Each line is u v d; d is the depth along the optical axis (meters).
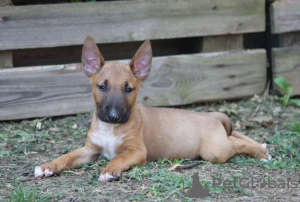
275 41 9.76
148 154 6.36
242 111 8.82
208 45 9.02
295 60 9.42
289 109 9.09
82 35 8.15
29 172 5.85
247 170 6.01
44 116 8.09
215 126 6.57
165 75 8.68
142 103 8.60
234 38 9.16
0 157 6.46
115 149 6.13
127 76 5.87
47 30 7.94
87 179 5.57
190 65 8.81
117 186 5.29
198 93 8.96
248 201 4.93
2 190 5.21
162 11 8.50
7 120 7.96
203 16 8.74
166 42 9.57
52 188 5.25
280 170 6.07
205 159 6.42
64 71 8.09
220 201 4.93
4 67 7.92
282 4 9.17
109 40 8.30
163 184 5.32
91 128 6.21
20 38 7.82
